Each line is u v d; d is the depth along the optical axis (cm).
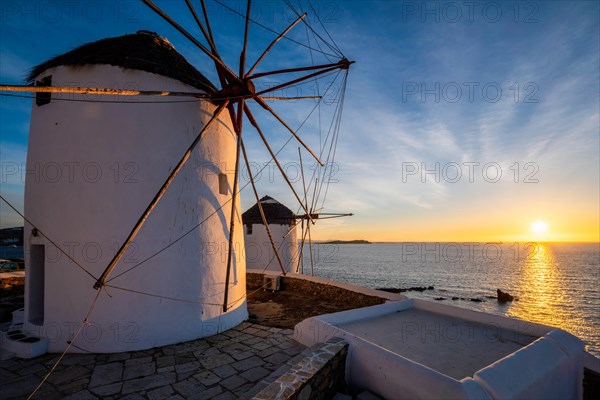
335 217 1185
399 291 4347
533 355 421
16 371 482
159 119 638
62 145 601
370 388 425
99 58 614
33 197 614
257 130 806
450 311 676
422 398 354
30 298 611
